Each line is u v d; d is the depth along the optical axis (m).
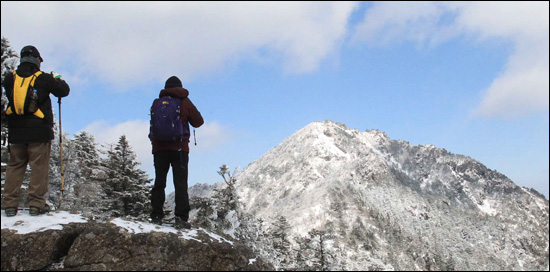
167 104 6.76
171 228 6.66
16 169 6.34
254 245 19.23
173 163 7.00
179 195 6.92
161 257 6.02
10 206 6.22
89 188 18.83
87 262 5.79
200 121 7.18
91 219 6.62
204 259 6.21
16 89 6.25
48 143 6.61
